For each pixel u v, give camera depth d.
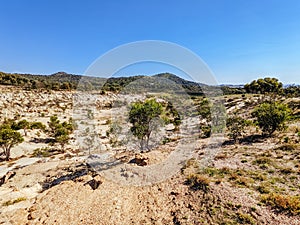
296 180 14.59
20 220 12.11
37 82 88.12
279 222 10.19
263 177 15.20
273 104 29.27
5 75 91.00
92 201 14.01
